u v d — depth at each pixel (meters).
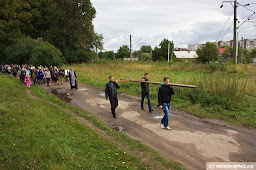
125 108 9.29
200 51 39.66
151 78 16.69
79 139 5.41
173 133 6.26
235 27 20.69
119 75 19.97
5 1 32.12
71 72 14.46
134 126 6.94
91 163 4.23
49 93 13.15
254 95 10.32
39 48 26.34
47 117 6.99
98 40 43.69
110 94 7.84
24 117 6.59
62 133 5.63
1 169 3.65
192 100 9.84
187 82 11.88
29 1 40.75
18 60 30.45
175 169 4.21
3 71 27.27
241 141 5.66
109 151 4.87
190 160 4.62
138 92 12.33
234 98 9.09
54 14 36.78
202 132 6.33
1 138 4.84
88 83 17.12
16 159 4.02
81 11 38.00
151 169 4.18
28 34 41.72
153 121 7.45
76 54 38.38
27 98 9.89
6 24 33.84
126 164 4.31
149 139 5.82
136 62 36.19
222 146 5.36
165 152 5.01
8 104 7.91
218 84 9.87
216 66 21.98
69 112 8.29
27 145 4.64
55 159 4.23
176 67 25.81
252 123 6.91
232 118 7.56
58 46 39.75
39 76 17.14
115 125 7.05
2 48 35.09
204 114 8.04
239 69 18.91
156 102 10.16
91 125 6.86
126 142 5.49
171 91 6.48
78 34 37.53
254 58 65.88
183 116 7.94
